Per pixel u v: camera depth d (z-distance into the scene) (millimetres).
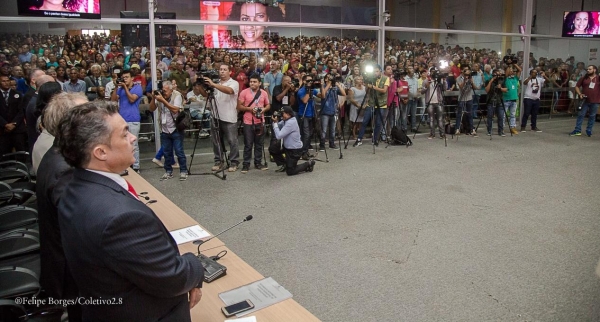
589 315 2666
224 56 7621
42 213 1900
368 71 7945
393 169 6441
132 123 6020
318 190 5418
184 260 1392
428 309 2754
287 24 7875
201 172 6348
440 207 4746
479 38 10422
